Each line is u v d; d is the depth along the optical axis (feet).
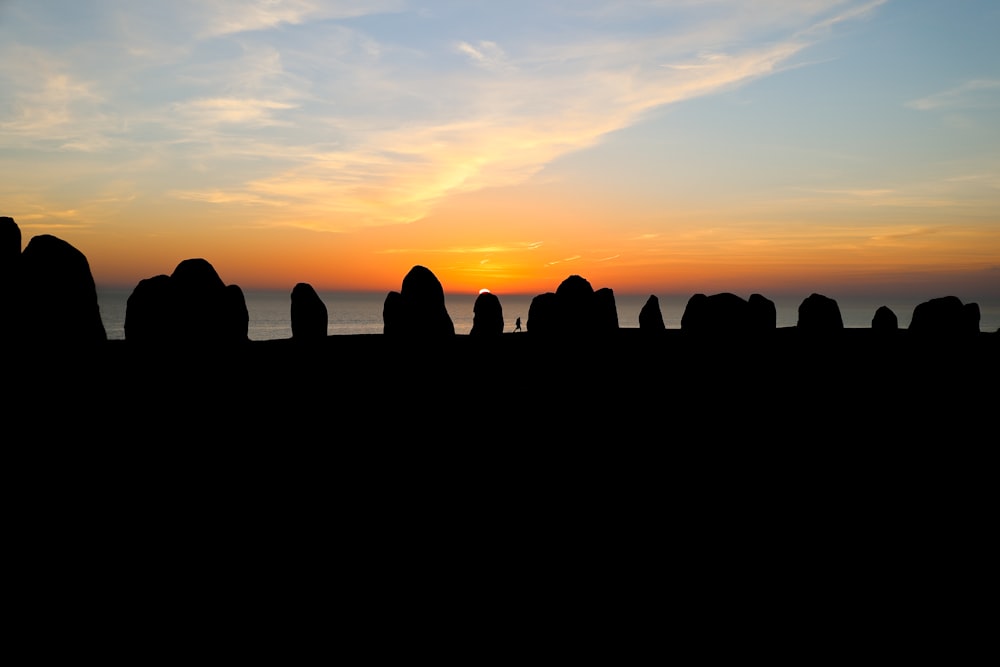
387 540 27.48
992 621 22.04
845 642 20.74
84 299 34.60
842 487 35.58
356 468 35.91
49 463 29.12
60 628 20.08
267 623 20.98
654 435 44.01
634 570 25.49
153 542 25.93
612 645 20.36
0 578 22.41
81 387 33.30
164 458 32.99
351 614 21.72
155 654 19.06
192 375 39.42
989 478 37.06
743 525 30.14
